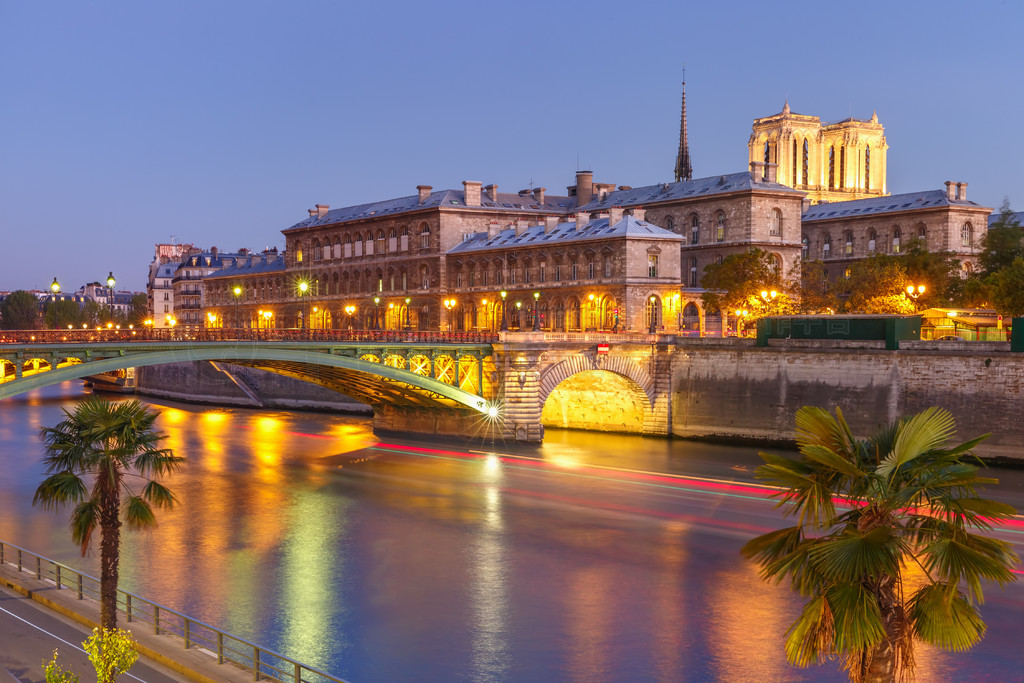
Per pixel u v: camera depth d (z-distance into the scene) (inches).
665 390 4087.1
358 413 5270.7
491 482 3080.7
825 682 1556.3
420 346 3659.0
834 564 815.7
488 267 5561.0
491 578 2079.2
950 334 3939.5
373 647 1695.4
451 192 6136.8
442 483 3065.9
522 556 2242.9
